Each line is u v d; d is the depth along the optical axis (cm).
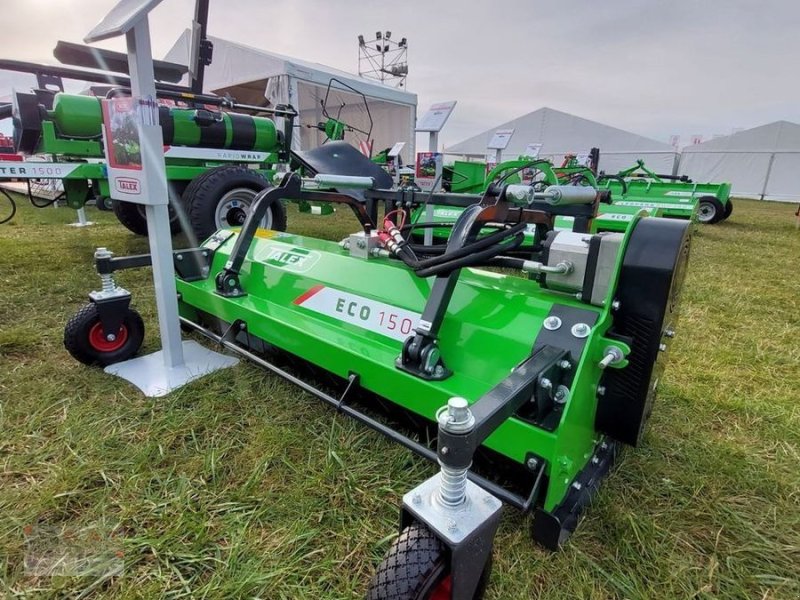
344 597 99
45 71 326
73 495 123
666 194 685
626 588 102
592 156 823
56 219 611
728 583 105
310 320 165
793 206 1475
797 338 251
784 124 2019
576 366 108
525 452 106
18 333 220
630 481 135
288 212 784
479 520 71
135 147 161
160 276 177
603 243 113
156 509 120
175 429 152
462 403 69
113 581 101
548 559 108
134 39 147
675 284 109
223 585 100
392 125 1123
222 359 200
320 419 159
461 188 534
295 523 117
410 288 149
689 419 170
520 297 129
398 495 128
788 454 151
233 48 848
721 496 131
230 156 396
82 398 169
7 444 142
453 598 71
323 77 837
